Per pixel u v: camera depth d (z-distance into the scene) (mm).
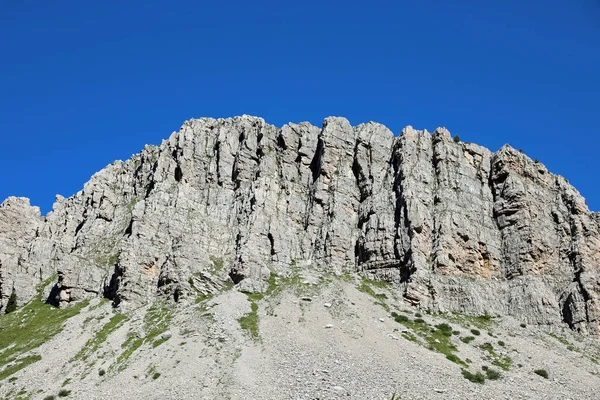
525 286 109500
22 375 82125
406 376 72250
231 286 109375
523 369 82438
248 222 124312
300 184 140375
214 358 76938
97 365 82625
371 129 146625
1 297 121062
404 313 100688
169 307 102125
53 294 119438
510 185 126125
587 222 119000
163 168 140750
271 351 78125
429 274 110062
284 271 116500
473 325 100125
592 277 107250
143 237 117562
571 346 94500
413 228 115688
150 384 71562
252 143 146125
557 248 117062
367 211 128625
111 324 98688
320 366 72750
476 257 116625
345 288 108500
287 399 62906
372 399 63438
